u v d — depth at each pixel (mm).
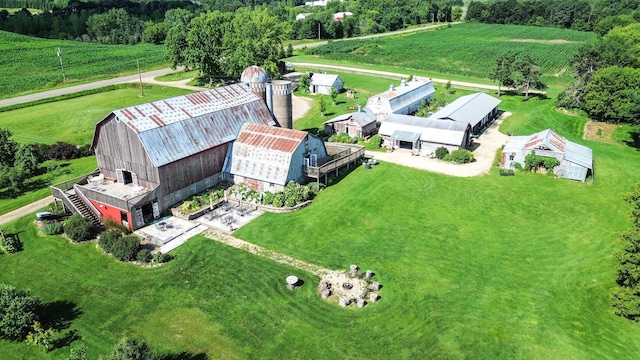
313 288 36156
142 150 46438
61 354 29641
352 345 30469
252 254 40781
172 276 37625
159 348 30188
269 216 47594
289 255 40719
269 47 109125
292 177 52219
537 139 60719
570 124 81062
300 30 197000
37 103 95375
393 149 68250
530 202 51094
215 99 57219
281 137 53844
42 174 59719
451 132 65250
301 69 129250
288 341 30844
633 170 60625
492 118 85812
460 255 40812
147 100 98812
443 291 35844
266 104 62812
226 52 109750
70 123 82812
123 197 46625
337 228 45344
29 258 40188
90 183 50719
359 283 36781
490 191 53750
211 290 35906
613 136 74938
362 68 131500
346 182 56031
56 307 34000
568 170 57094
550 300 35000
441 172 59281
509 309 33906
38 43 149875
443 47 159875
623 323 32688
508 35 184125
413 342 30688
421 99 90438
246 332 31656
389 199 51438
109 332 31578
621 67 82562
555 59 138625
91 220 45031
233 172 53812
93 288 36156
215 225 45562
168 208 48344
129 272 38156
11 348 30188
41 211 48844
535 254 41125
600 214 48469
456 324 32312
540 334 31484
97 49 152625
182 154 48812
